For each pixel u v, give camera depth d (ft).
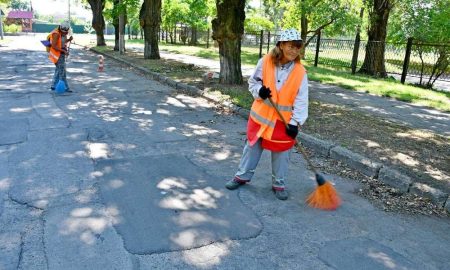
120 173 16.10
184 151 19.21
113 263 10.30
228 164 17.80
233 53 36.29
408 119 27.89
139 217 12.67
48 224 11.99
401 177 16.19
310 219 13.25
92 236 11.46
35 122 22.84
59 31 31.04
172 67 49.47
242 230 12.26
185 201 13.98
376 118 27.30
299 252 11.28
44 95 30.35
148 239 11.45
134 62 54.44
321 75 48.67
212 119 25.85
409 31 52.65
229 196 14.61
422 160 18.83
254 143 14.26
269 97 13.42
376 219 13.56
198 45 115.24
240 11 35.65
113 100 30.14
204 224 12.48
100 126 22.70
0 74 40.29
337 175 17.33
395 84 44.68
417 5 52.85
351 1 58.70
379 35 55.83
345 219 13.41
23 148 18.39
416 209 14.49
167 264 10.37
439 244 12.23
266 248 11.39
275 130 13.92
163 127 23.31
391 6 54.75
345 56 64.54
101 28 89.10
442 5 50.67
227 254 10.98
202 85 35.99
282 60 13.58
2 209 12.77
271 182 16.11
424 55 49.29
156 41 59.98
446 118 28.99
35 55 62.44
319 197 14.06
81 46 95.14
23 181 14.89
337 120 25.71
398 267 10.87
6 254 10.46
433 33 49.62
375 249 11.68
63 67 31.68
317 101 32.40
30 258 10.34
